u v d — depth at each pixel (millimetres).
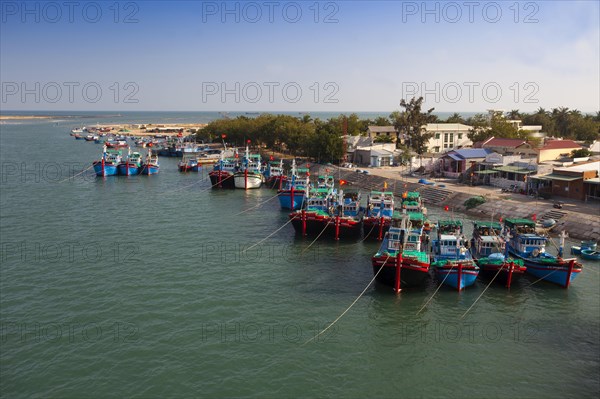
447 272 53531
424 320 47188
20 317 46438
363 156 149125
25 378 36656
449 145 165375
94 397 34562
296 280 57219
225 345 41781
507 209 85375
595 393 35781
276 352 40906
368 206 81188
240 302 50688
